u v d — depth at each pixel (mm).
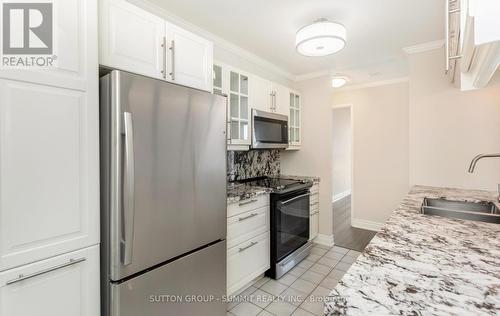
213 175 1624
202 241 1560
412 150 2447
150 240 1271
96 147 1138
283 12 1896
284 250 2484
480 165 2137
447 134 2279
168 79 1518
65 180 1041
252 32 2219
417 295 572
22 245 934
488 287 604
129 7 1342
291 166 3521
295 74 3395
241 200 2033
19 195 927
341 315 518
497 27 513
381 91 3770
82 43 1103
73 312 1064
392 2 1752
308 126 3375
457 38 1220
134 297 1217
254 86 2549
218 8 1843
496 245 881
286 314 1875
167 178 1342
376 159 3830
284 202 2463
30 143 952
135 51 1364
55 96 1018
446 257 781
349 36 2262
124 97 1155
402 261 752
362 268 707
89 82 1119
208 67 1783
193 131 1484
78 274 1081
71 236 1060
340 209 5148
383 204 3787
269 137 2654
